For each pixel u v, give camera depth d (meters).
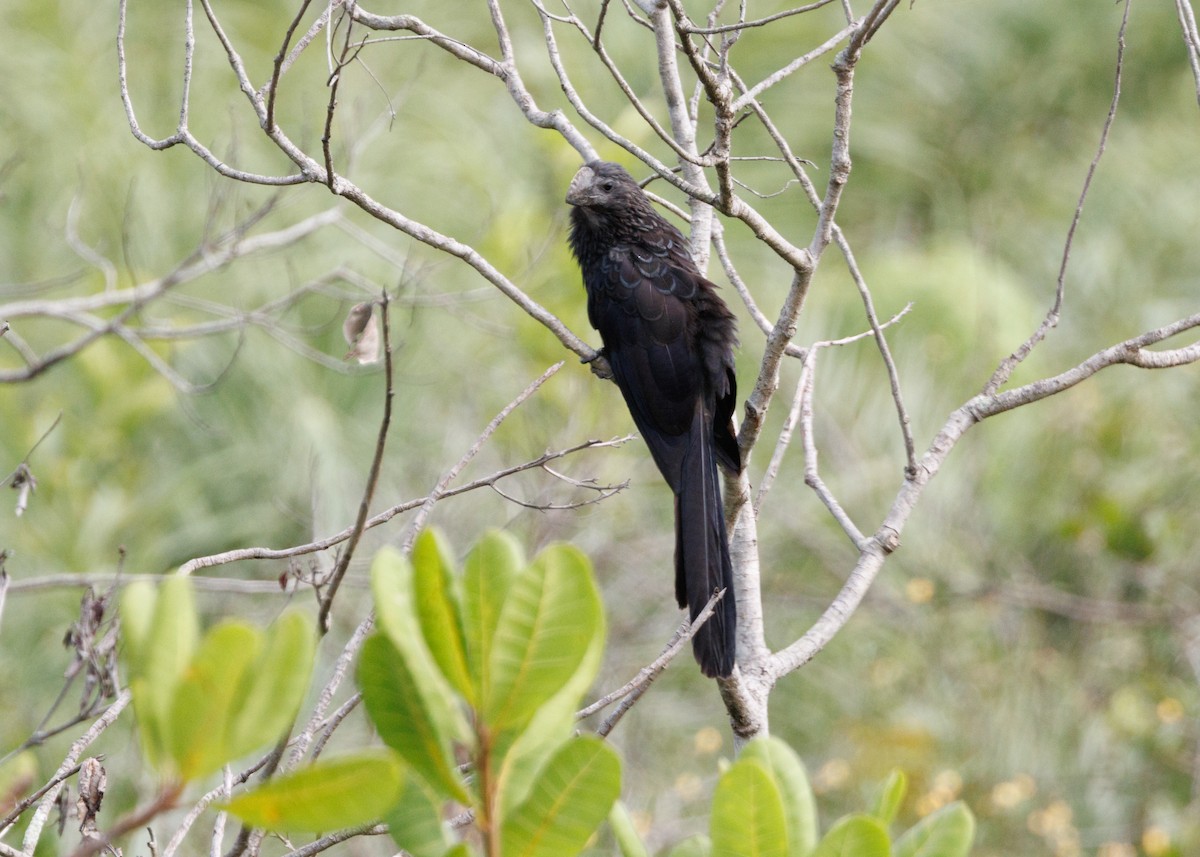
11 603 9.40
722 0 6.16
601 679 11.37
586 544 11.45
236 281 11.59
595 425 10.50
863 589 5.93
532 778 2.89
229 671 2.34
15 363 11.05
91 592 5.27
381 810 2.47
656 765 11.15
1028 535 11.75
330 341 11.53
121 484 10.25
